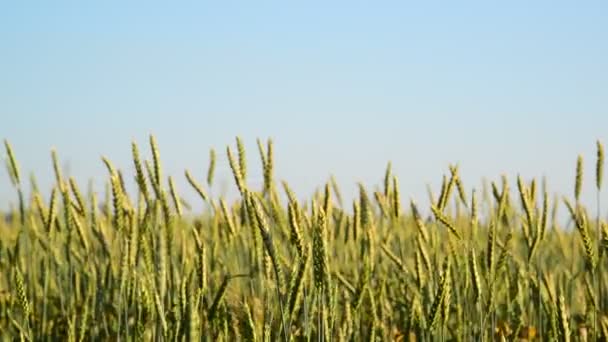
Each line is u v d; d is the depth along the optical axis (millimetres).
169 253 5906
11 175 6906
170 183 6227
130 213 6035
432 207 5633
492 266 5582
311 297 5309
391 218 6941
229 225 6586
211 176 6871
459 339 5832
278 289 4750
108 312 6883
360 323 6324
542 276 6457
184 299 4855
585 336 6328
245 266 7449
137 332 5625
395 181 6734
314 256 4918
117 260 6930
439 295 5141
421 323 5531
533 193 6055
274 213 5832
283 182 5340
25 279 7469
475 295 5539
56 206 6738
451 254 5848
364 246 6316
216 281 6805
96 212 6645
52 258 7418
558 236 8008
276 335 5430
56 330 6855
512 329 6691
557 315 5000
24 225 7121
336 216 7707
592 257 5555
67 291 7094
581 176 6082
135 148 5914
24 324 5473
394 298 7242
